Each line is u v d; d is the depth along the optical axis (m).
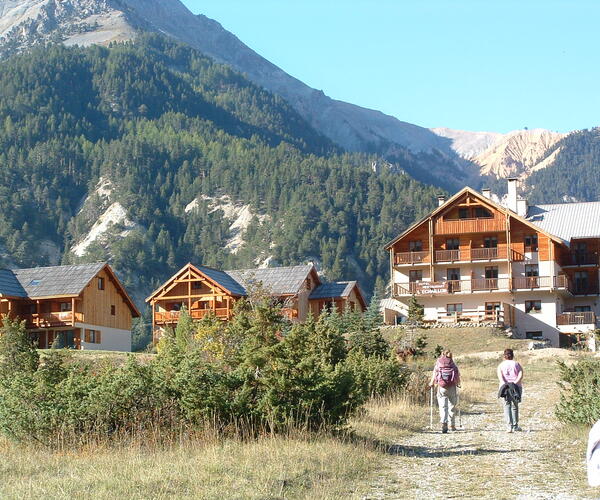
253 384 21.03
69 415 20.11
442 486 16.09
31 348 32.59
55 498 14.25
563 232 72.62
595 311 72.81
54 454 19.06
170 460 17.81
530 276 70.31
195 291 72.38
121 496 14.46
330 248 195.00
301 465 17.27
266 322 27.94
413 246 73.19
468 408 30.77
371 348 41.25
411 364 49.22
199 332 30.62
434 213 71.69
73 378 21.27
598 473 8.80
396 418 25.81
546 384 39.28
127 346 75.62
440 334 63.97
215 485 15.44
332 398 20.94
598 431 8.93
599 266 72.00
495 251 70.31
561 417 23.52
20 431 20.06
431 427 24.81
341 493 15.30
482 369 47.19
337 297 76.19
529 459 18.83
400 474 17.41
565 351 54.50
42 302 70.19
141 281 199.50
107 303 73.00
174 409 20.47
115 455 18.39
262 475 16.09
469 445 21.33
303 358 21.31
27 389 20.73
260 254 198.62
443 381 24.33
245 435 20.20
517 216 69.81
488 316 68.25
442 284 71.00
